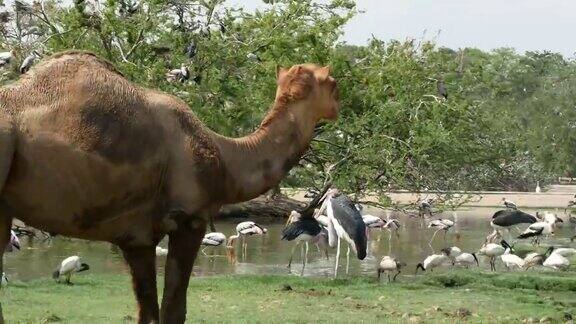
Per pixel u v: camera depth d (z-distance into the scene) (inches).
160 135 344.2
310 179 1151.6
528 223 1272.1
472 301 596.1
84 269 701.9
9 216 328.8
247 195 375.2
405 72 1147.9
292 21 1114.7
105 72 340.2
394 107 1053.2
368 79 1116.5
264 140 381.1
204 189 354.9
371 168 1045.2
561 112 3324.3
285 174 386.0
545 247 1111.6
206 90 1045.2
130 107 338.0
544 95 3481.8
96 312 519.8
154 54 1045.8
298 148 388.8
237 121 1074.7
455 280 696.4
